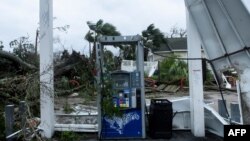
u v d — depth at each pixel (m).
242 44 5.74
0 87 6.53
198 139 6.26
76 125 6.77
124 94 6.39
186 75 21.02
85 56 8.86
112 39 6.34
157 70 23.20
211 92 18.17
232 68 5.95
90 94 7.17
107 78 6.39
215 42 6.16
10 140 4.89
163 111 6.38
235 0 5.63
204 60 6.43
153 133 6.43
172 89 18.31
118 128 6.43
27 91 5.88
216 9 5.98
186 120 7.04
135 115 6.45
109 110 6.31
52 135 6.33
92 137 6.54
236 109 6.70
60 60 11.25
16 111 6.29
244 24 5.63
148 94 16.84
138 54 6.42
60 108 8.52
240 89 5.86
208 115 6.86
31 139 5.18
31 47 10.85
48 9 6.21
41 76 6.14
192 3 6.35
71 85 8.23
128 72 6.43
